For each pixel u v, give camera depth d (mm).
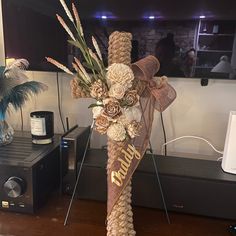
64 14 946
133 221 783
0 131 929
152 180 803
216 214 788
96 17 935
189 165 875
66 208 836
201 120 1028
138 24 917
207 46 891
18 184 765
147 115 648
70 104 1124
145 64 652
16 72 883
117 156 632
